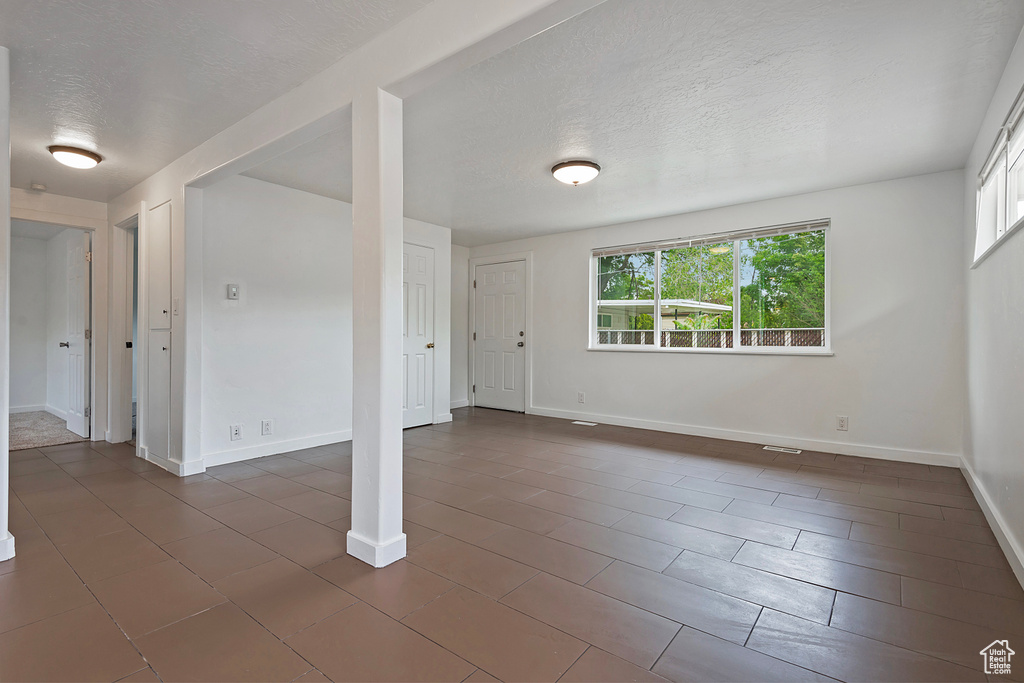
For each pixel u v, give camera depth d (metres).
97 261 4.49
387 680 1.42
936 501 2.95
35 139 3.06
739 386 4.64
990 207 2.78
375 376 2.14
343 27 2.03
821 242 4.29
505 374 6.48
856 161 3.49
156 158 3.41
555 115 2.77
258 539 2.39
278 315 4.06
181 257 3.46
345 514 2.73
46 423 5.34
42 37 2.04
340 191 4.22
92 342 4.53
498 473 3.55
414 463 3.82
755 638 1.62
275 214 4.03
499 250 6.51
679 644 1.59
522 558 2.20
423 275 5.39
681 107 2.67
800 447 4.31
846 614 1.76
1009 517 2.21
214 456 3.68
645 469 3.65
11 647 1.55
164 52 2.17
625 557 2.21
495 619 1.73
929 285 3.77
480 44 1.77
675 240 5.03
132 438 4.62
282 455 4.03
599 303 5.69
